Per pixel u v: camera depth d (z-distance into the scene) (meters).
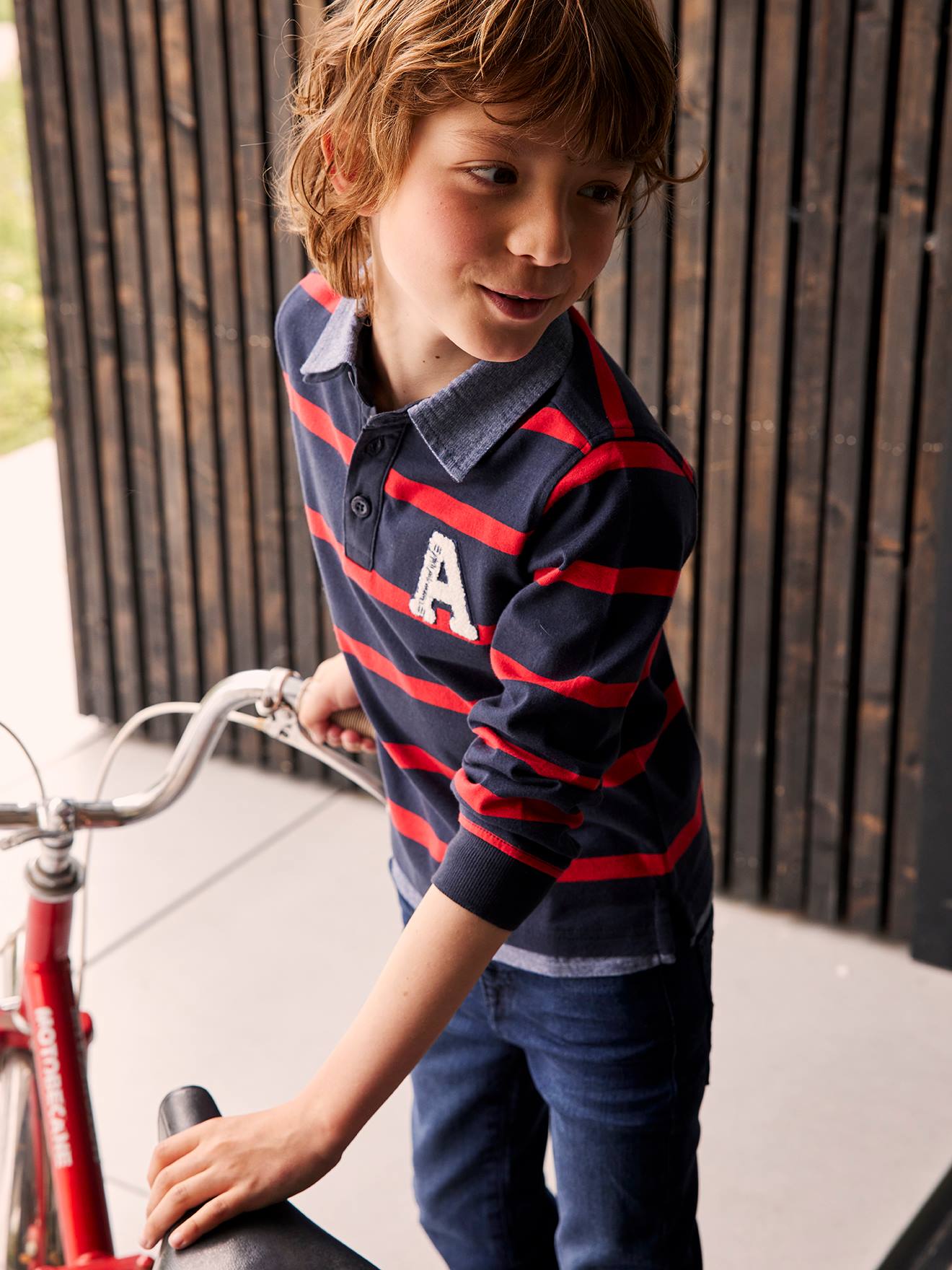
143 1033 2.32
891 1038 2.29
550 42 0.83
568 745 0.98
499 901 0.96
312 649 2.91
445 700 1.14
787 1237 1.94
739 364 2.31
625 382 1.04
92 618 3.09
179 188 2.67
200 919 2.59
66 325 2.88
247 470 2.83
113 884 2.68
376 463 1.05
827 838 2.51
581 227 0.90
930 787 2.33
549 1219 1.53
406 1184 2.04
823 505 2.34
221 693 1.31
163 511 2.95
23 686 3.28
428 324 1.03
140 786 2.96
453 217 0.88
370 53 0.89
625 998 1.22
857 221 2.16
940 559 2.20
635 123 0.88
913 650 2.36
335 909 2.62
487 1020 1.35
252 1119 0.93
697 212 2.26
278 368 2.72
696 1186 1.35
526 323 0.91
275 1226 0.86
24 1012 1.40
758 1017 2.34
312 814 2.90
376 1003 0.96
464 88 0.84
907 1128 2.12
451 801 1.24
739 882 2.63
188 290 2.73
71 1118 1.31
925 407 2.21
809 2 2.11
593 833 1.17
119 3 2.59
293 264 2.62
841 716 2.43
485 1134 1.44
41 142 2.77
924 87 2.05
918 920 2.43
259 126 2.57
